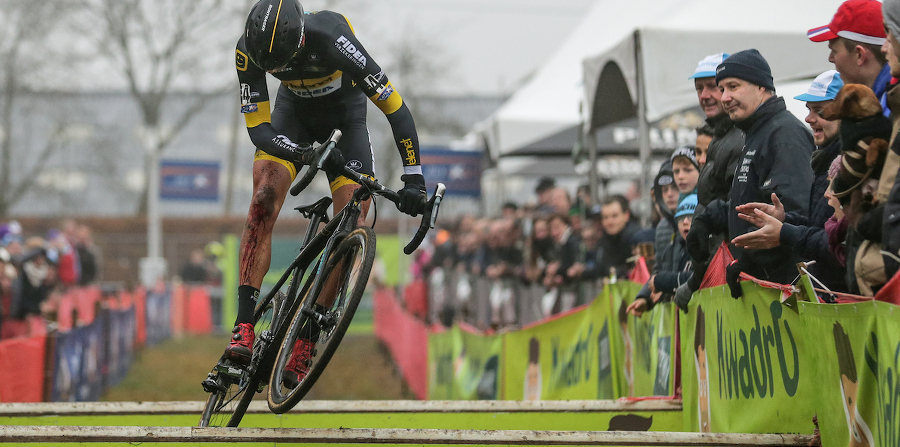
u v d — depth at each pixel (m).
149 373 38.53
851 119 7.80
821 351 8.42
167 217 93.06
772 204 10.38
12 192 113.44
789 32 18.78
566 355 17.92
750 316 10.02
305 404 12.81
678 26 20.50
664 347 13.43
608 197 19.67
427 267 47.12
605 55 21.72
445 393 26.70
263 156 11.69
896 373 6.88
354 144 11.90
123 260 87.81
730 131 12.16
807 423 8.96
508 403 12.72
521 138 33.47
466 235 39.22
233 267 64.94
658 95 19.19
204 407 12.39
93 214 116.69
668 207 14.88
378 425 12.84
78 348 25.44
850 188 7.98
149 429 8.86
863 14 9.16
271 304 11.83
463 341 24.98
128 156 119.19
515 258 29.58
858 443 7.69
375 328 58.25
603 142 34.28
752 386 10.02
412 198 10.45
